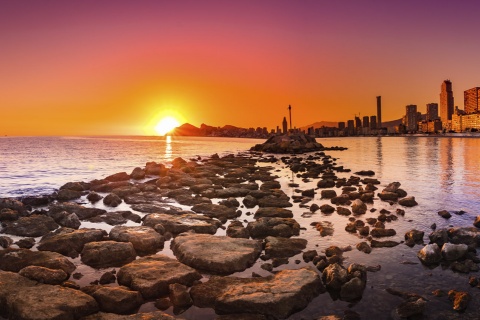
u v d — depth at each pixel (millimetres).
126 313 8352
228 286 9164
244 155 67312
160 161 52938
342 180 27312
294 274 9594
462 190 22891
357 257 11250
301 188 25328
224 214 17359
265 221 14750
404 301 8531
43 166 44250
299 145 78625
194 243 12133
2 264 10680
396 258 11148
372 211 17469
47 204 21203
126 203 20547
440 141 126125
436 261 10781
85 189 25906
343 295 8859
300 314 8156
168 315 7809
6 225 16141
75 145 121312
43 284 9125
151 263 10492
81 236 12938
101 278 9984
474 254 11305
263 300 8234
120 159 56688
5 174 35906
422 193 22000
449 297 8586
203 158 58594
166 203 20172
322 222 15578
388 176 30312
